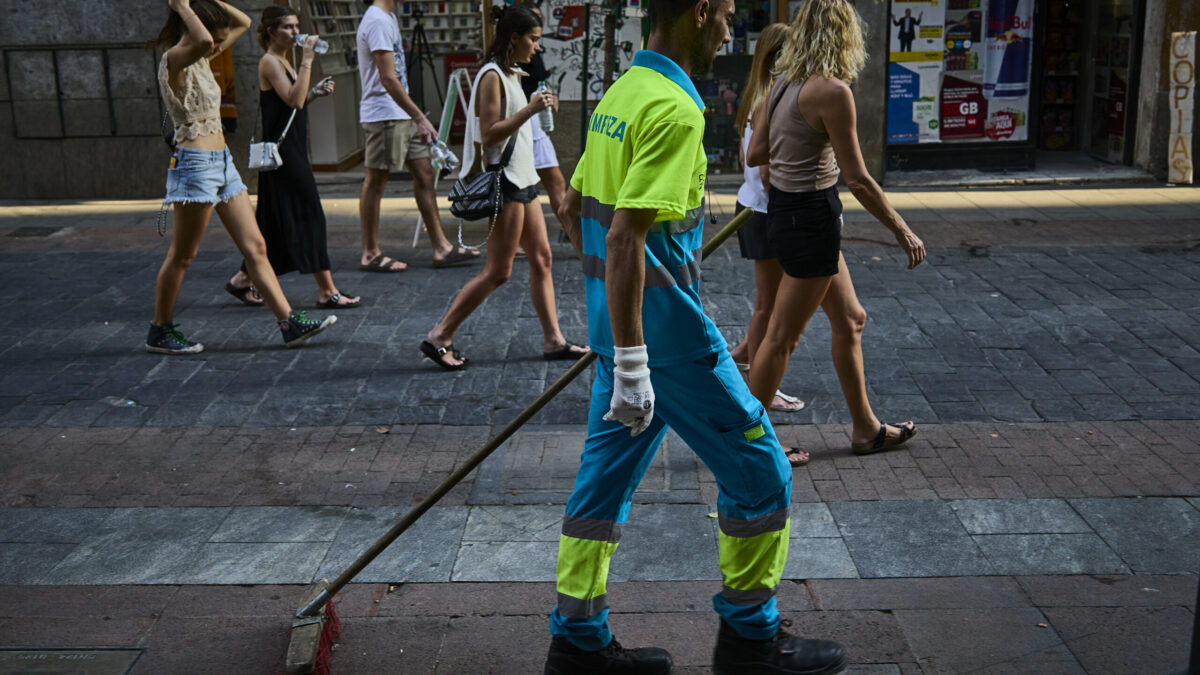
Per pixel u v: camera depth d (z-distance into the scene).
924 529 3.95
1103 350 5.95
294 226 6.77
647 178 2.56
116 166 10.77
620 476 2.88
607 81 8.42
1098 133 11.99
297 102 6.55
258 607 3.49
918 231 8.97
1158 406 5.12
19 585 3.65
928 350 6.00
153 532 4.02
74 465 4.64
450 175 11.78
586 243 2.88
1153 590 3.50
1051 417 5.02
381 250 8.59
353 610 3.46
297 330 6.14
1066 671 3.06
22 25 10.43
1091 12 11.94
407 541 3.91
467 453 4.73
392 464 4.62
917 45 10.95
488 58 5.64
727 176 11.04
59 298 7.30
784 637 2.99
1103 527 3.94
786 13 10.62
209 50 5.61
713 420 2.82
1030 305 6.82
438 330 5.75
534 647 3.23
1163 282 7.30
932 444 4.73
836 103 3.83
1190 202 9.98
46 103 10.61
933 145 11.27
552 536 3.94
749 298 7.08
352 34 12.19
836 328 4.42
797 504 4.18
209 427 5.07
